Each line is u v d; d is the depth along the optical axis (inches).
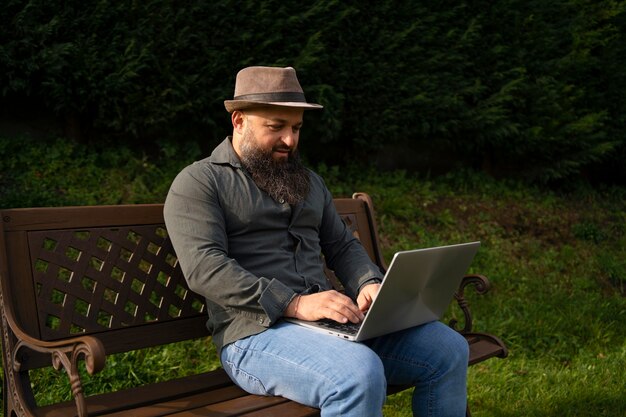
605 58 286.2
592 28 283.7
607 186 316.2
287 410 88.0
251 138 102.7
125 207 102.4
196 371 138.5
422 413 100.7
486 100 257.9
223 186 99.7
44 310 91.5
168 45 203.5
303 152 249.4
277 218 103.0
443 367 99.0
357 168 253.9
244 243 100.8
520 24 262.2
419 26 243.4
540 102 265.0
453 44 253.3
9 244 89.6
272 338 92.0
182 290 161.2
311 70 227.3
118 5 196.1
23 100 206.4
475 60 259.4
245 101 100.6
